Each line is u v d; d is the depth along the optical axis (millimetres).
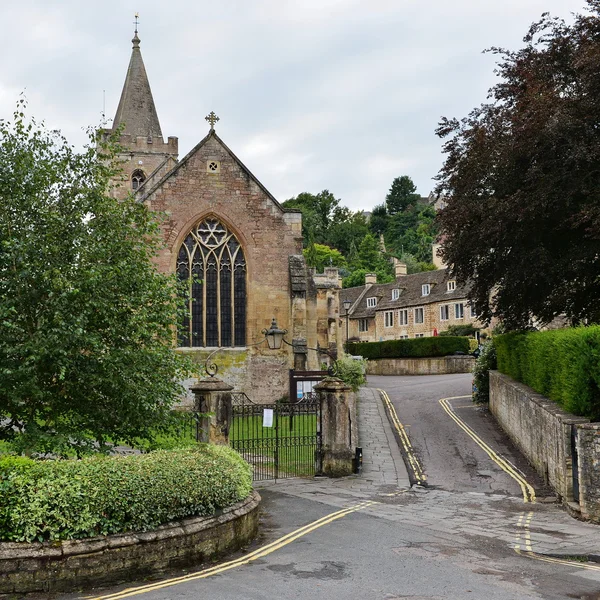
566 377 15164
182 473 10055
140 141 46500
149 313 12656
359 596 8141
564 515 13664
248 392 31844
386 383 42750
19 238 11812
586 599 8031
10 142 12234
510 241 21312
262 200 32969
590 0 20594
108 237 12602
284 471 18984
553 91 20203
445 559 10008
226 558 10148
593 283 21562
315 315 34250
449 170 23688
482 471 18500
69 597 8180
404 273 76562
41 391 11383
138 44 49656
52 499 8656
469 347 50750
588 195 19516
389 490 16578
